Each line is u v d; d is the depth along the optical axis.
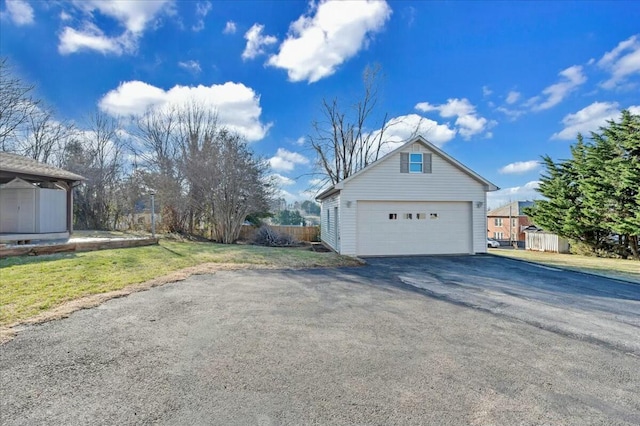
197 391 2.76
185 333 4.08
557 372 3.22
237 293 6.18
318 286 6.98
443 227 13.03
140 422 2.33
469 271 9.25
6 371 3.04
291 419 2.39
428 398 2.70
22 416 2.38
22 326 4.13
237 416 2.41
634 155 14.63
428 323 4.67
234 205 16.70
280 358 3.43
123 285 6.28
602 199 15.38
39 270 7.10
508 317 5.04
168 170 19.17
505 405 2.62
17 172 11.73
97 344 3.69
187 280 7.17
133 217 21.02
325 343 3.85
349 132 24.84
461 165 12.90
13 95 17.64
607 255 15.72
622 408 2.61
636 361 3.51
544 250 19.70
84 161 20.97
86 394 2.69
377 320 4.76
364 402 2.62
